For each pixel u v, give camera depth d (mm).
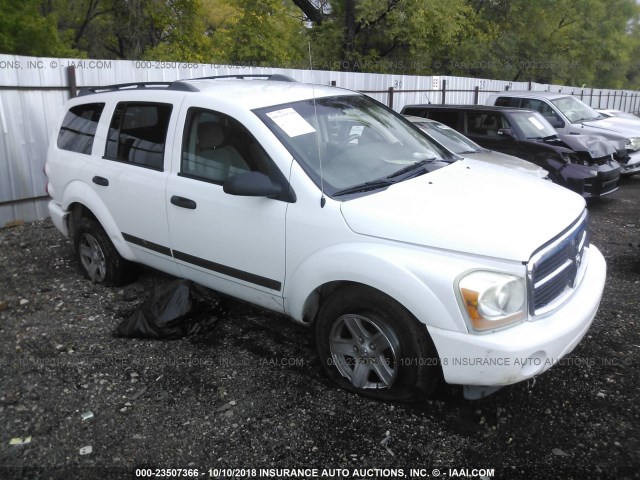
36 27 14875
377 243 3100
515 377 2824
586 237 3543
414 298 2926
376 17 19219
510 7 28578
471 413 3264
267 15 19734
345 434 3098
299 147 3572
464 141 8211
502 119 9305
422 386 3135
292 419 3230
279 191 3475
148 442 3064
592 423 3152
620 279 5395
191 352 3990
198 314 4223
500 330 2834
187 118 4059
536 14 29797
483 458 2898
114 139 4676
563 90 24281
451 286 2830
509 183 3689
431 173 3727
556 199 3441
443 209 3145
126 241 4648
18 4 14992
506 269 2814
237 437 3092
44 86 7613
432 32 20750
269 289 3660
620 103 29812
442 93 16453
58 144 5305
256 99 3871
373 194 3359
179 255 4184
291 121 3719
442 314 2867
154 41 20078
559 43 32688
